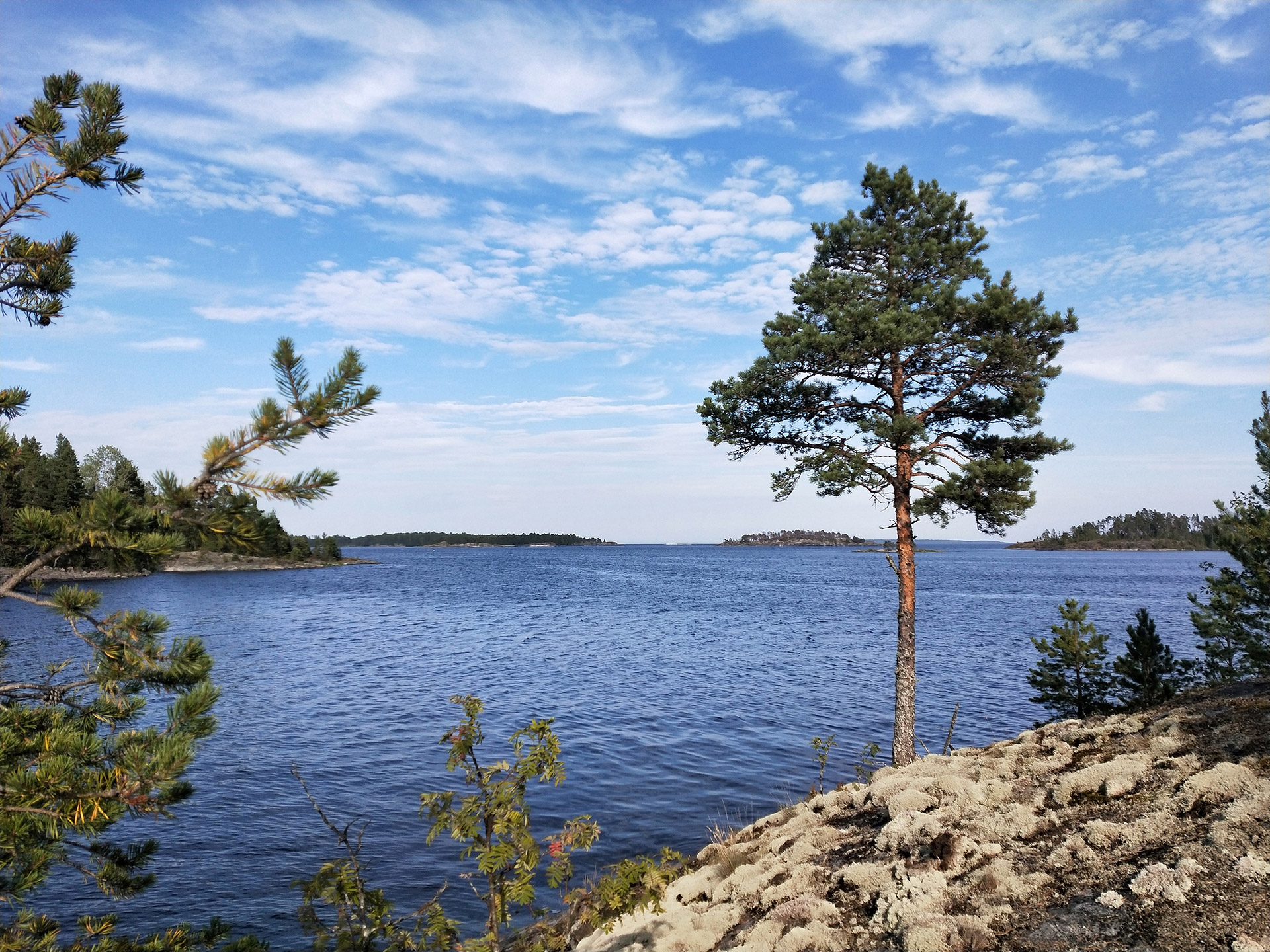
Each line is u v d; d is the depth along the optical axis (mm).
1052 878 6668
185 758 4301
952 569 176750
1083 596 86188
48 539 4000
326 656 41719
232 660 39844
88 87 4895
